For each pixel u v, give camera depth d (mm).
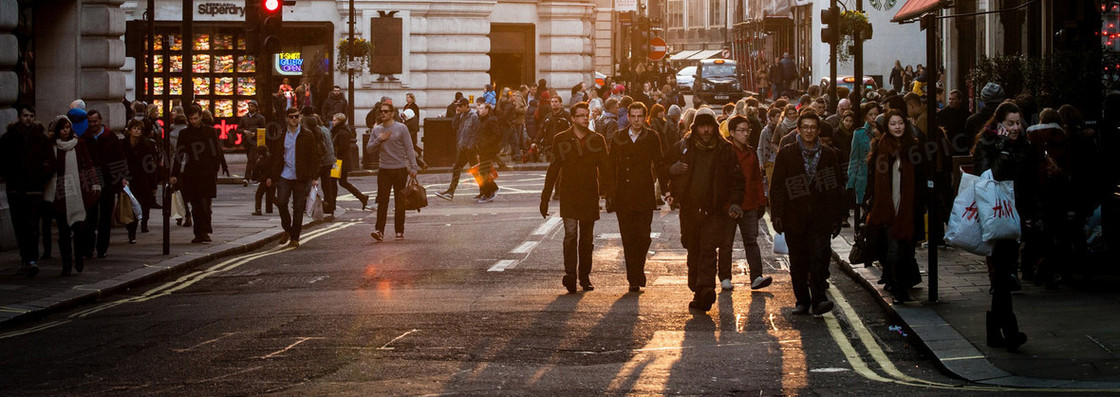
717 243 15414
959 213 13219
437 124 44562
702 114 15539
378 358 12328
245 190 36719
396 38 50625
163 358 12453
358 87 51156
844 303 15961
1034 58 22156
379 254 21625
